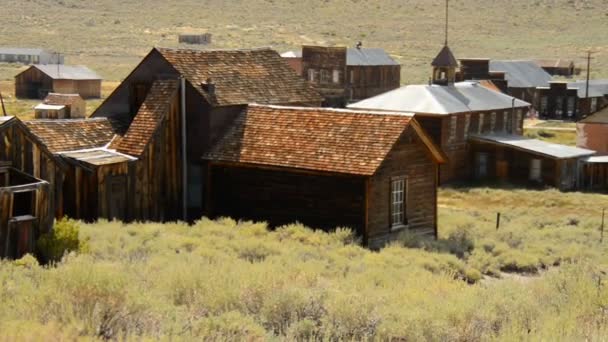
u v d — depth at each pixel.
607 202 69.44
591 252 43.69
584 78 180.62
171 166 46.81
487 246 43.88
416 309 20.33
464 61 132.75
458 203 68.62
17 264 26.31
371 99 84.50
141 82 49.25
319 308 19.81
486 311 20.02
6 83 165.38
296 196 44.62
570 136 111.31
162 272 24.14
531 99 138.00
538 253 43.22
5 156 34.12
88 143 45.81
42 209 30.42
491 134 84.19
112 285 18.98
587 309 20.66
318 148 44.69
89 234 35.31
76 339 16.00
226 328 17.84
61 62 194.12
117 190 43.53
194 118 47.38
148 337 16.34
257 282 21.50
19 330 15.71
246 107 49.03
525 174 78.94
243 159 45.66
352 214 43.03
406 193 45.38
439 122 78.50
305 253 35.59
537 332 17.47
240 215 46.41
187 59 49.31
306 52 128.62
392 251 38.78
